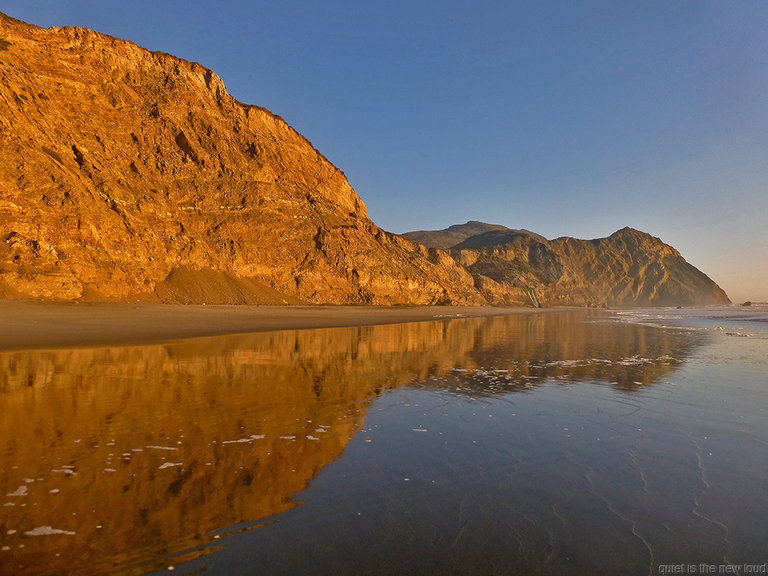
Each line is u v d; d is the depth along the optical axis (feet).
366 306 186.39
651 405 25.72
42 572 9.20
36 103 118.93
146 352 44.01
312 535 11.00
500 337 74.49
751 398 27.58
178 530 11.09
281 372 35.76
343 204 231.50
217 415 22.29
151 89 166.71
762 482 14.64
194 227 153.07
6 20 134.10
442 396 28.02
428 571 9.51
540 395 28.45
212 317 90.12
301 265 178.60
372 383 32.12
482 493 13.62
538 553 10.30
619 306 586.45
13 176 97.35
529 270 452.35
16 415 21.15
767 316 184.65
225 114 186.50
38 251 91.91
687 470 15.66
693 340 69.36
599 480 14.73
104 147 139.23
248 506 12.51
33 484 13.53
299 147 213.66
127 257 114.93
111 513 11.87
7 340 47.19
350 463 16.11
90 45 152.15
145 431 19.34
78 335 53.67
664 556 10.22
